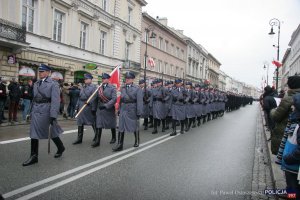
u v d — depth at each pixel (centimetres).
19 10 1902
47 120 657
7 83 1803
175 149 885
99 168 644
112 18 3030
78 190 505
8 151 760
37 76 2069
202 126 1580
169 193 505
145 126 1348
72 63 2438
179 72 5484
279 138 664
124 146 903
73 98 1652
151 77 4122
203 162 735
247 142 1080
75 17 2459
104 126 888
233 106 3509
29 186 515
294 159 375
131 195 489
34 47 2003
